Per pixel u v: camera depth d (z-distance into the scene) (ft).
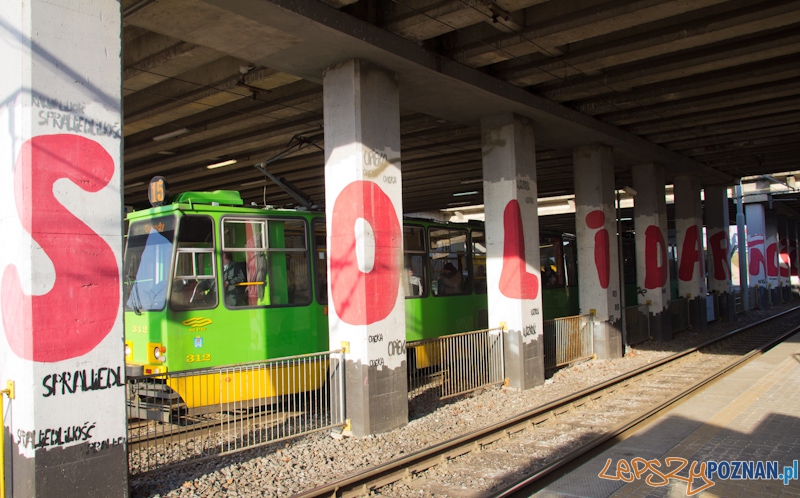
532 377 40.88
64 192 19.16
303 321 34.65
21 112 18.61
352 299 29.89
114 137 20.43
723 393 35.83
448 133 49.88
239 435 29.40
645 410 32.78
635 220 63.77
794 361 45.37
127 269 32.35
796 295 146.10
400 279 31.58
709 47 35.37
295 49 29.07
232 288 31.94
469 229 47.75
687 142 59.41
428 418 32.53
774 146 61.67
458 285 46.11
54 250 18.88
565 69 36.32
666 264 64.64
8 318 19.19
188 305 30.45
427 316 42.68
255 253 33.04
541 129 46.34
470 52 33.14
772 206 110.73
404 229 41.63
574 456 24.06
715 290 84.74
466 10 27.63
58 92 19.13
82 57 19.72
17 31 18.92
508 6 28.25
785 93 41.52
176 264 30.32
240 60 35.37
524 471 24.11
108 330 19.99
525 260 41.09
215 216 31.81
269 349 32.94
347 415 29.96
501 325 40.70
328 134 31.27
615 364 49.88
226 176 66.64
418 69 31.99
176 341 29.84
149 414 29.91
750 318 91.20
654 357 53.67
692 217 72.59
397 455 25.94
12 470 18.95
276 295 33.65
